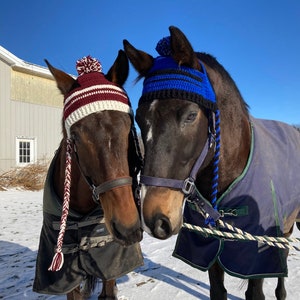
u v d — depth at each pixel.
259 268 2.03
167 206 1.61
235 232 2.05
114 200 1.71
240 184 2.01
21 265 4.16
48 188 2.22
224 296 2.33
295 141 2.67
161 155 1.61
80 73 2.07
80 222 2.12
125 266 2.25
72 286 2.14
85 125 1.75
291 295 3.22
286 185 2.23
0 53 13.00
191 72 1.75
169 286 3.48
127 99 1.94
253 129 2.16
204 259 2.19
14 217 7.34
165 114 1.62
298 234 5.53
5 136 13.43
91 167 1.78
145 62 1.90
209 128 1.79
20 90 13.92
